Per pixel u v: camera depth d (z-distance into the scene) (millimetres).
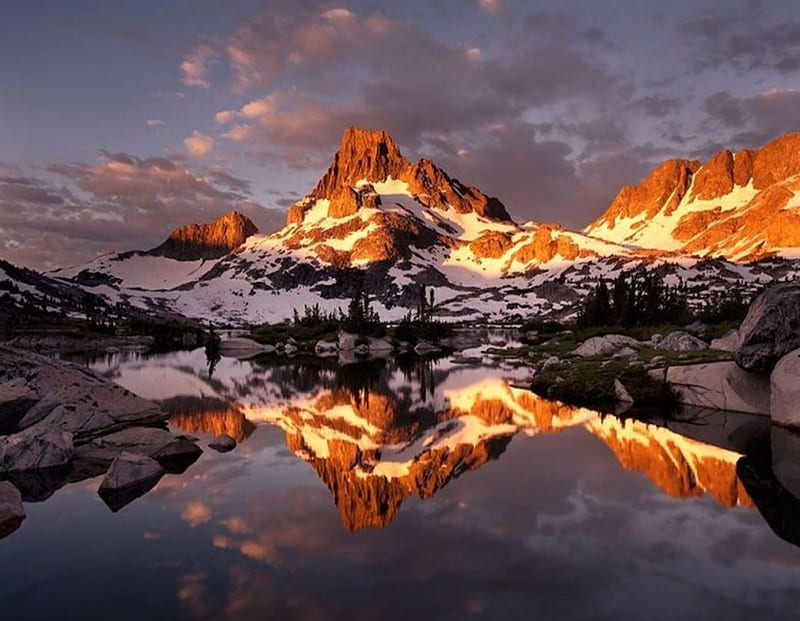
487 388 43312
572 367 41500
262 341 119688
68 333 120062
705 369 31312
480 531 13320
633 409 30953
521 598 10070
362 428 27203
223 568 11367
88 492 16562
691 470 18641
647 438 23594
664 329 68000
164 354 92000
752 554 11945
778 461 19594
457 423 28188
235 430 26703
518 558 11758
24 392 24188
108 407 26906
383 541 12688
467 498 15883
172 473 18734
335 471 19000
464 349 102125
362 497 15992
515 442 23266
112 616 9508
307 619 9359
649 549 12203
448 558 11805
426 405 34719
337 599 10031
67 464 19609
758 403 28609
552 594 10211
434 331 119562
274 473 18766
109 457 20406
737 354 28078
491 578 10852
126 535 13156
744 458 20047
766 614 9555
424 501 15641
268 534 13195
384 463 20078
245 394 40719
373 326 119375
